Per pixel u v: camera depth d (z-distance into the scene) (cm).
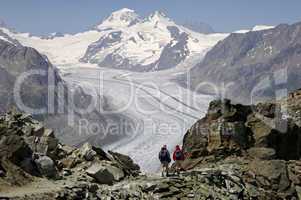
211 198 2811
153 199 2691
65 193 2423
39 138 3100
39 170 2744
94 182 2867
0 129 2719
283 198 3100
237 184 3038
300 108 4138
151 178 2967
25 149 2748
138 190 2748
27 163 2711
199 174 3019
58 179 2767
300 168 3300
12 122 3142
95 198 2528
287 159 3788
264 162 3278
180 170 3412
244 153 3622
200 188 2870
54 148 3116
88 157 3153
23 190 2411
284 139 3822
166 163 3072
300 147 3881
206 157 3622
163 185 2795
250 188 3072
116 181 2945
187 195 2786
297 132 3909
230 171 3148
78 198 2466
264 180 3164
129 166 3428
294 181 3203
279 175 3183
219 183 2995
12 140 2689
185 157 3756
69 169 2970
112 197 2588
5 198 2214
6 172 2519
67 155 3191
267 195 3067
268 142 3719
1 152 2622
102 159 3225
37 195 2316
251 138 3753
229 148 3628
